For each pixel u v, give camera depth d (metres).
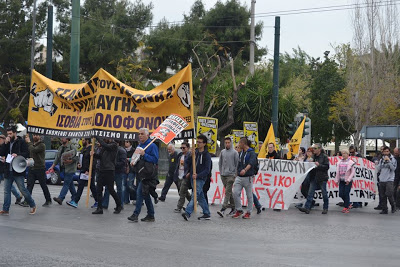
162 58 42.59
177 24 44.34
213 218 14.03
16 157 13.23
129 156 16.97
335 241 10.66
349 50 43.91
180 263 8.20
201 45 43.06
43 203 16.36
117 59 40.53
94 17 43.22
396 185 17.83
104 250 9.10
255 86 34.78
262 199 17.06
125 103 15.37
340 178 16.80
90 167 15.12
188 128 14.81
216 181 17.97
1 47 39.88
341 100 45.72
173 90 15.02
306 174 16.52
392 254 9.35
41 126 16.20
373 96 41.94
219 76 40.72
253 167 14.09
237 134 26.59
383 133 25.78
